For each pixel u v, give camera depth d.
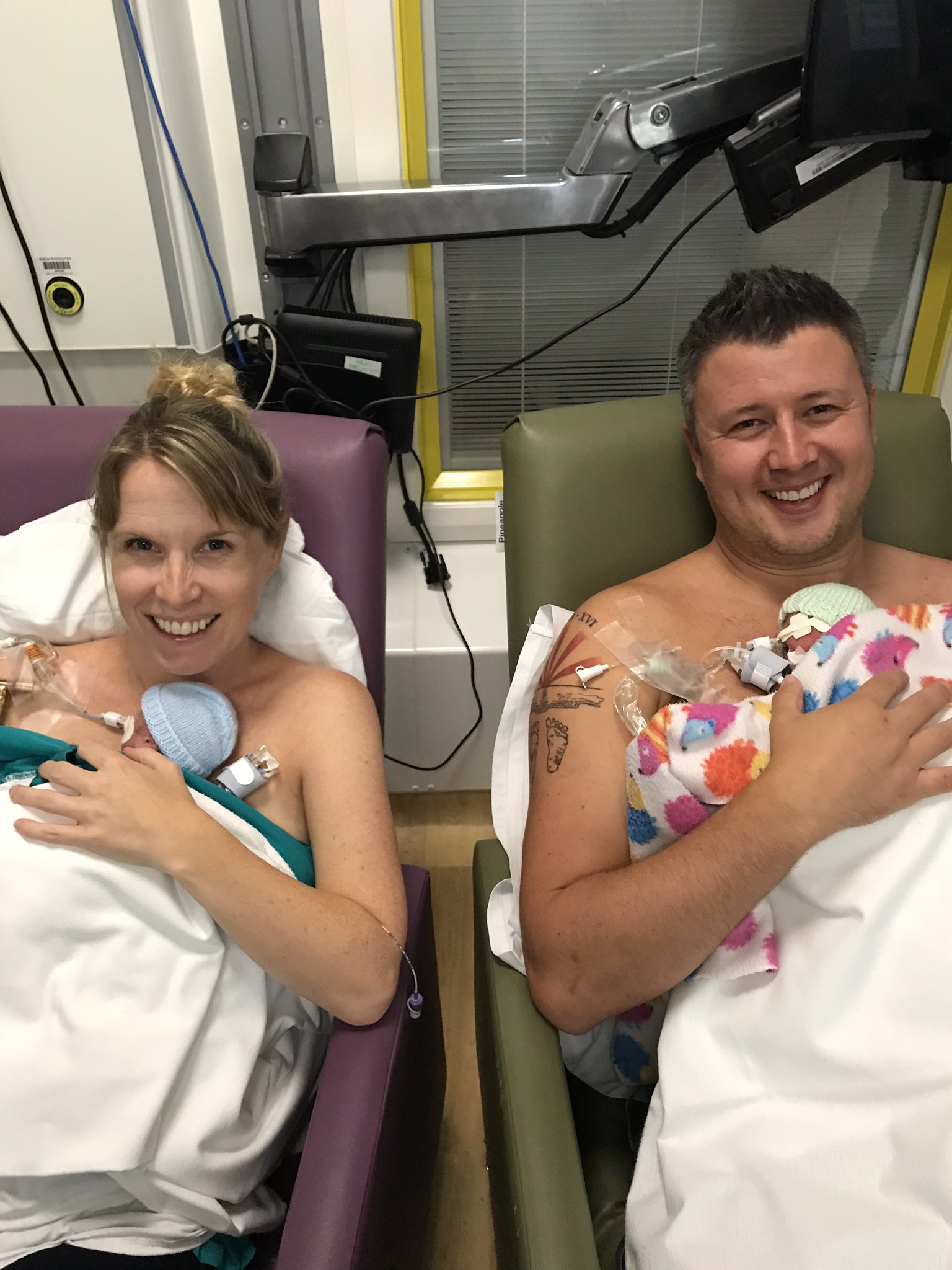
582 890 0.79
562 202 1.33
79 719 0.97
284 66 1.41
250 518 0.86
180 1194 0.72
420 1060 0.92
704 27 1.41
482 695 1.61
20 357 1.54
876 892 0.68
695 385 0.99
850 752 0.71
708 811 0.79
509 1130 0.74
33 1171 0.69
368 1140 0.72
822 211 1.54
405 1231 0.87
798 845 0.70
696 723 0.80
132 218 1.40
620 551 1.11
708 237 1.56
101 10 1.25
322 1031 0.93
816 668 0.82
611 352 1.67
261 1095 0.82
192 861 0.74
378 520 1.08
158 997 0.75
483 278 1.59
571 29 1.40
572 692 0.92
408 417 1.54
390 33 1.37
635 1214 0.72
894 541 1.17
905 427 1.16
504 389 1.72
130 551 0.85
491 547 1.83
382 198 1.34
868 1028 0.67
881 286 1.63
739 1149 0.68
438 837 1.74
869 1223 0.60
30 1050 0.73
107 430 1.07
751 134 1.24
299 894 0.77
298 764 0.93
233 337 1.52
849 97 1.17
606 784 0.87
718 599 1.04
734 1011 0.74
